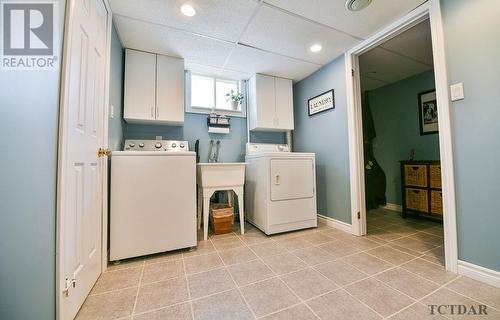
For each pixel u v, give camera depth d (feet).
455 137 4.53
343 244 6.29
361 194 7.18
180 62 7.66
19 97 2.52
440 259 5.17
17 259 2.49
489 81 4.04
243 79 9.84
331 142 8.16
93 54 4.10
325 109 8.39
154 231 5.45
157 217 5.49
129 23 5.74
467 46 4.33
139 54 7.09
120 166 5.17
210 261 5.27
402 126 10.65
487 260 4.08
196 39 6.58
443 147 4.68
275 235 7.24
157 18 5.57
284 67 8.60
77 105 3.32
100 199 4.65
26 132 2.55
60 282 2.77
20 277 2.51
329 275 4.49
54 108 2.77
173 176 5.71
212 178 6.98
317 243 6.41
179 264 5.11
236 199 9.49
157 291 4.00
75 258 3.29
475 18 4.21
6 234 2.43
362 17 5.67
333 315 3.27
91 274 4.05
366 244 6.27
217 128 9.18
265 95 9.21
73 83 3.14
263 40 6.70
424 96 9.76
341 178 7.72
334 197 8.05
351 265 4.93
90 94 3.96
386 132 11.40
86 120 3.74
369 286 4.05
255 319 3.22
